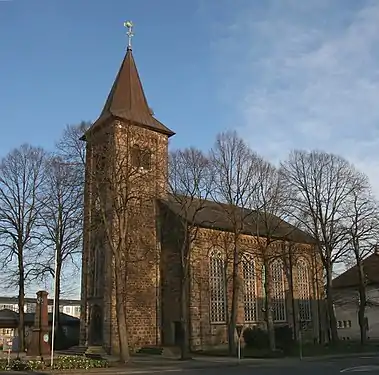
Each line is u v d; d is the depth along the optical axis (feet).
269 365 107.24
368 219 156.04
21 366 93.35
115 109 166.50
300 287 192.54
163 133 171.01
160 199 154.92
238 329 117.80
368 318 215.10
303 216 157.48
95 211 131.95
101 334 151.43
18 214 160.15
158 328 155.33
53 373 88.43
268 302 143.54
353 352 146.10
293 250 170.19
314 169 160.45
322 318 194.80
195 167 137.28
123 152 136.87
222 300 163.02
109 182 122.62
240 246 164.76
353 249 159.22
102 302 152.05
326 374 82.02
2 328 208.03
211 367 102.73
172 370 94.94
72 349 155.12
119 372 90.84
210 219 165.37
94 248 160.45
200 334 153.07
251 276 173.37
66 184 130.11
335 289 222.48
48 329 124.36
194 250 156.87
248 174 143.64
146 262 156.04
